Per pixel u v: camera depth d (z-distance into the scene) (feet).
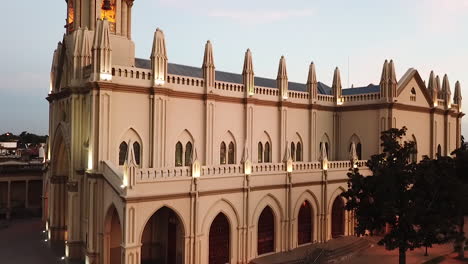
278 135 156.35
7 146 437.17
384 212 90.48
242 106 144.87
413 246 93.86
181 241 109.60
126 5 135.74
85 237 117.39
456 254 131.85
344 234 151.33
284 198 131.64
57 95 138.82
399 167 94.89
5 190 197.47
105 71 110.63
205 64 133.18
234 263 117.91
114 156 113.09
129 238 95.81
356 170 102.06
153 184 100.42
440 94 198.29
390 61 160.76
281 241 130.52
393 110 159.84
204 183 110.42
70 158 123.13
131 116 116.16
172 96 125.39
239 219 118.83
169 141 124.36
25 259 122.21
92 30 127.85
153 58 119.55
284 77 156.66
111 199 105.40
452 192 92.79
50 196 142.92
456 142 208.23
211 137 134.00
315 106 168.66
